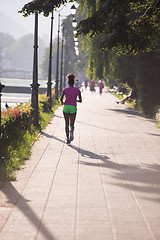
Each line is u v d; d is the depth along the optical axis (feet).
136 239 15.72
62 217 18.39
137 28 43.39
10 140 35.96
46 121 60.59
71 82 41.19
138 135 48.88
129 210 19.44
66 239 15.72
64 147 38.96
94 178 26.08
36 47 52.34
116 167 29.71
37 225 17.33
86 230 16.71
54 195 22.09
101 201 20.94
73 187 23.80
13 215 18.70
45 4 41.11
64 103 40.68
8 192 22.70
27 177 26.35
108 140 44.27
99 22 39.96
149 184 24.57
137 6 41.91
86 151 36.86
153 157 34.12
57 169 28.89
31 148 38.11
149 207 19.92
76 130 53.06
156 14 40.57
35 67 51.67
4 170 26.61
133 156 34.53
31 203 20.59
